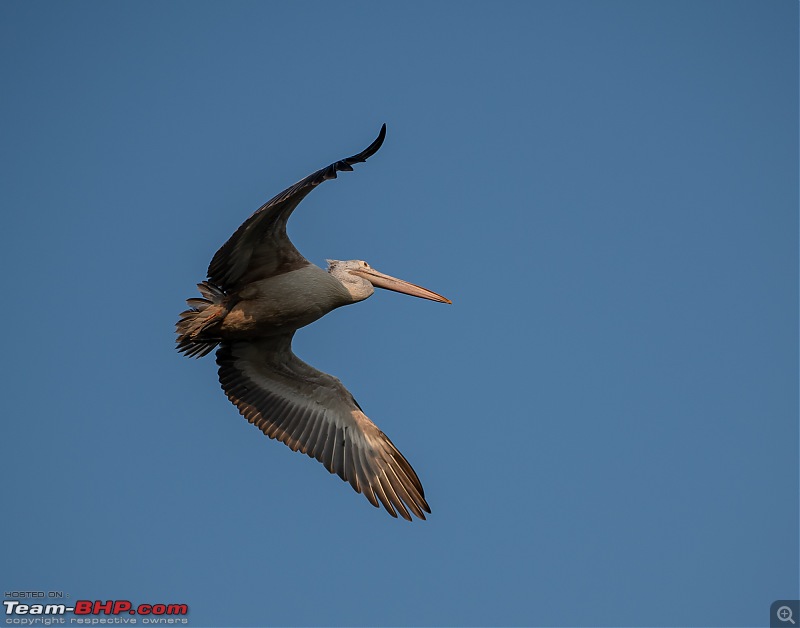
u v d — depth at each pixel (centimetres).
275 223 1388
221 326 1515
